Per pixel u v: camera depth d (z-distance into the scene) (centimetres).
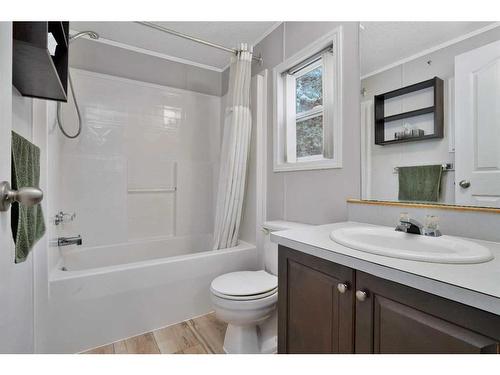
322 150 173
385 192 129
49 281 138
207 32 217
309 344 91
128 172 239
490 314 51
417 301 62
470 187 100
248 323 137
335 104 153
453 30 106
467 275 60
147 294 164
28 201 51
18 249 76
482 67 98
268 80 214
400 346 65
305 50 176
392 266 66
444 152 107
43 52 82
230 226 210
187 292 179
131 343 152
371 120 135
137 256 237
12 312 82
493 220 92
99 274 150
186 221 270
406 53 121
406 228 102
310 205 173
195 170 275
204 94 282
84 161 217
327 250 83
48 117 155
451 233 103
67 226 209
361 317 74
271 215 209
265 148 216
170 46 241
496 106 94
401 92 123
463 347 54
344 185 150
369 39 137
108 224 227
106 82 228
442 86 109
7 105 52
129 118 239
